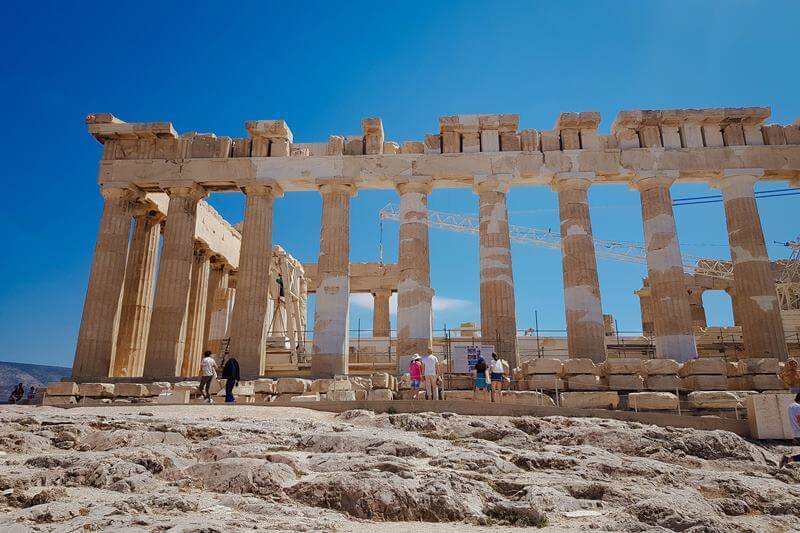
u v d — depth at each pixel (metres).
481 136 29.39
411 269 27.42
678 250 27.30
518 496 8.23
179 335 27.36
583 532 6.76
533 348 36.16
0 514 6.70
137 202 30.89
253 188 28.78
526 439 12.95
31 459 9.37
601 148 28.84
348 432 11.88
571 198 28.17
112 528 5.93
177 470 8.90
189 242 28.61
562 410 16.39
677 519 7.16
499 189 28.45
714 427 15.17
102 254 27.91
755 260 26.94
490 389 20.16
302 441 11.11
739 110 28.48
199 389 20.36
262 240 28.31
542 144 29.14
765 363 22.72
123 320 30.89
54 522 6.37
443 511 7.47
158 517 6.57
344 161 28.88
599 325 26.53
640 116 28.64
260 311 27.48
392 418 14.55
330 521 6.99
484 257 27.58
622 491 8.45
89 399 22.45
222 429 12.02
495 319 26.52
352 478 8.05
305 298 45.41
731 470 11.49
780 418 14.66
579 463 10.16
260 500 7.67
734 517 7.88
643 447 12.51
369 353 37.44
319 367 26.50
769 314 26.22
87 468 8.65
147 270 31.98
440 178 28.67
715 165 28.30
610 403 19.05
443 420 14.58
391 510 7.49
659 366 22.92
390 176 28.62
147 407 17.62
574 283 27.08
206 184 29.31
